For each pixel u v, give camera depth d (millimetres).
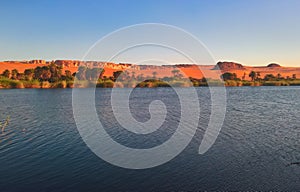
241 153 18406
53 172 15062
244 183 13664
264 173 14852
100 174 14852
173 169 15609
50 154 18344
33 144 20859
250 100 56594
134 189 13125
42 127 27703
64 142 21531
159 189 13102
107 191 12891
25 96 66500
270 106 45969
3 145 20484
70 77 114562
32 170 15359
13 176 14523
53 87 103688
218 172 15070
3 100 57031
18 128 27141
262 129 26281
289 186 13273
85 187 13328
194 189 13094
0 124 29203
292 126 27750
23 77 115000
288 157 17469
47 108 43594
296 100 56719
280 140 21875
